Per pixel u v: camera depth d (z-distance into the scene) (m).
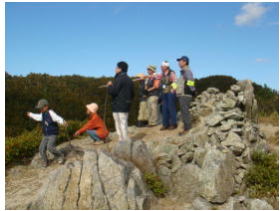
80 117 11.64
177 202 5.80
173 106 9.29
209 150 6.33
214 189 5.64
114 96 7.52
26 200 5.66
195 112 10.23
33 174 7.24
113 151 6.44
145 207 5.32
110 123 11.40
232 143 6.76
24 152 8.22
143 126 10.20
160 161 6.63
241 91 8.68
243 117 7.77
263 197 5.87
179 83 8.49
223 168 5.96
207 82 16.34
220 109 8.19
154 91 9.77
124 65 7.54
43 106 7.36
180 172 6.41
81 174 5.44
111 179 5.38
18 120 10.14
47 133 7.38
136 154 6.29
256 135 7.47
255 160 6.77
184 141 7.30
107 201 5.12
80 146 8.60
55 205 5.19
